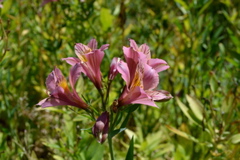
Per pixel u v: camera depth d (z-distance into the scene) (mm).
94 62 529
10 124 748
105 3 970
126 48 520
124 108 538
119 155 721
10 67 880
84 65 532
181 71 873
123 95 522
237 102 700
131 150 555
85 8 790
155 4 975
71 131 674
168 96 522
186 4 813
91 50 541
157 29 941
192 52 815
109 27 800
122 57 775
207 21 864
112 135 532
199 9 820
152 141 729
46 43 875
